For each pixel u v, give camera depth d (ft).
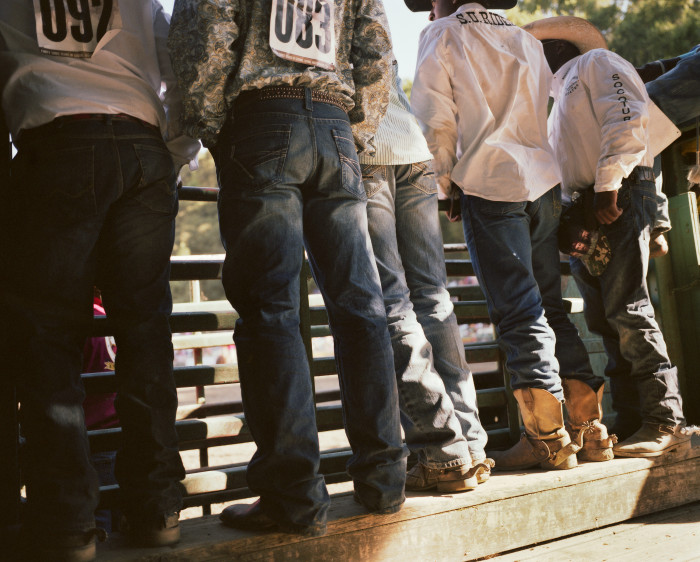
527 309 8.71
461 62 8.77
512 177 8.54
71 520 5.71
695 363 11.69
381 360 6.73
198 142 7.21
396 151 7.74
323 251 6.70
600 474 8.85
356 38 7.06
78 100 5.91
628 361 10.37
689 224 11.71
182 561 6.15
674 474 9.65
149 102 6.36
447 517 7.48
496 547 7.85
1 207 6.34
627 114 8.94
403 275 7.83
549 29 10.44
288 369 6.26
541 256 9.41
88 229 5.91
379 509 6.91
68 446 5.77
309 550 6.70
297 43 6.40
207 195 8.50
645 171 9.65
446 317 8.18
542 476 8.49
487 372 10.77
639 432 9.71
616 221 9.52
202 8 6.13
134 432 6.20
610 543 8.24
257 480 6.31
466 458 7.73
